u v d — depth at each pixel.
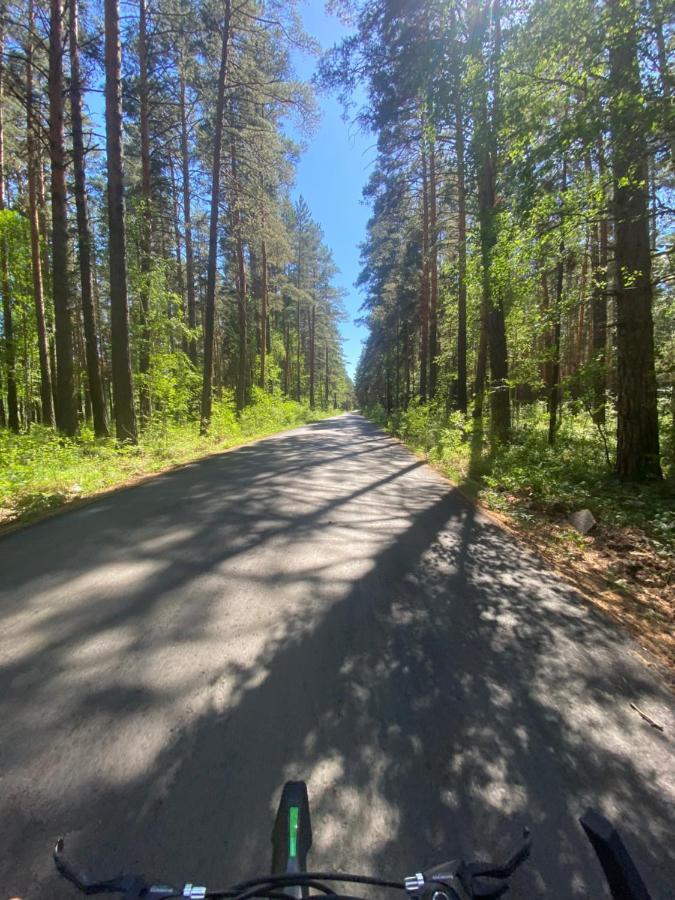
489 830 1.95
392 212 21.16
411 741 2.46
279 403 31.36
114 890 1.20
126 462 10.81
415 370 44.25
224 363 41.25
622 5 4.54
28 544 5.56
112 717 2.59
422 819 1.99
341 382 95.25
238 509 7.32
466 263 11.66
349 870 1.76
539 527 6.87
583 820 1.36
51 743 2.39
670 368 8.28
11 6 13.09
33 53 14.72
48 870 1.74
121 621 3.71
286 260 21.23
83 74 14.11
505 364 12.87
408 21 8.96
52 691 2.82
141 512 7.05
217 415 19.30
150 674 3.01
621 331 8.50
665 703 2.87
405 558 5.40
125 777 2.18
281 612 3.94
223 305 32.50
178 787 2.12
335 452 15.49
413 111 12.43
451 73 6.86
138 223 16.02
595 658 3.36
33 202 17.39
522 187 5.96
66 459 9.78
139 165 19.28
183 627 3.63
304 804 1.60
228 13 14.94
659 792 2.18
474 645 3.50
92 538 5.80
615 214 7.00
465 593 4.46
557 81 5.62
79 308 22.88
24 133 17.34
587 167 6.87
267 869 1.75
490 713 2.72
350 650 3.37
